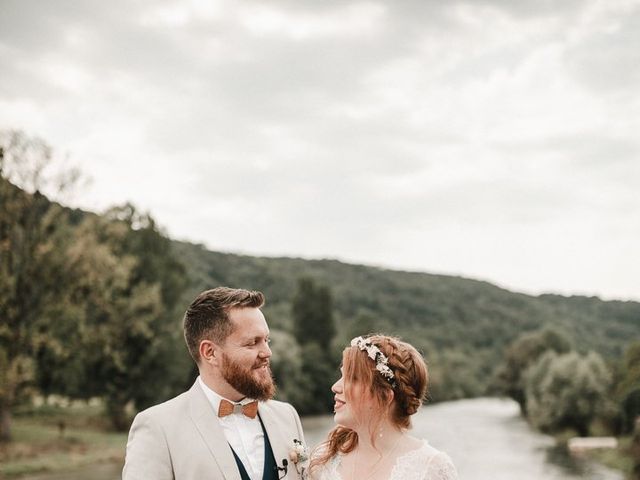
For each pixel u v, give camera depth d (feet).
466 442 116.37
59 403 124.26
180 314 120.98
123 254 115.34
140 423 10.63
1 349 82.94
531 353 195.52
